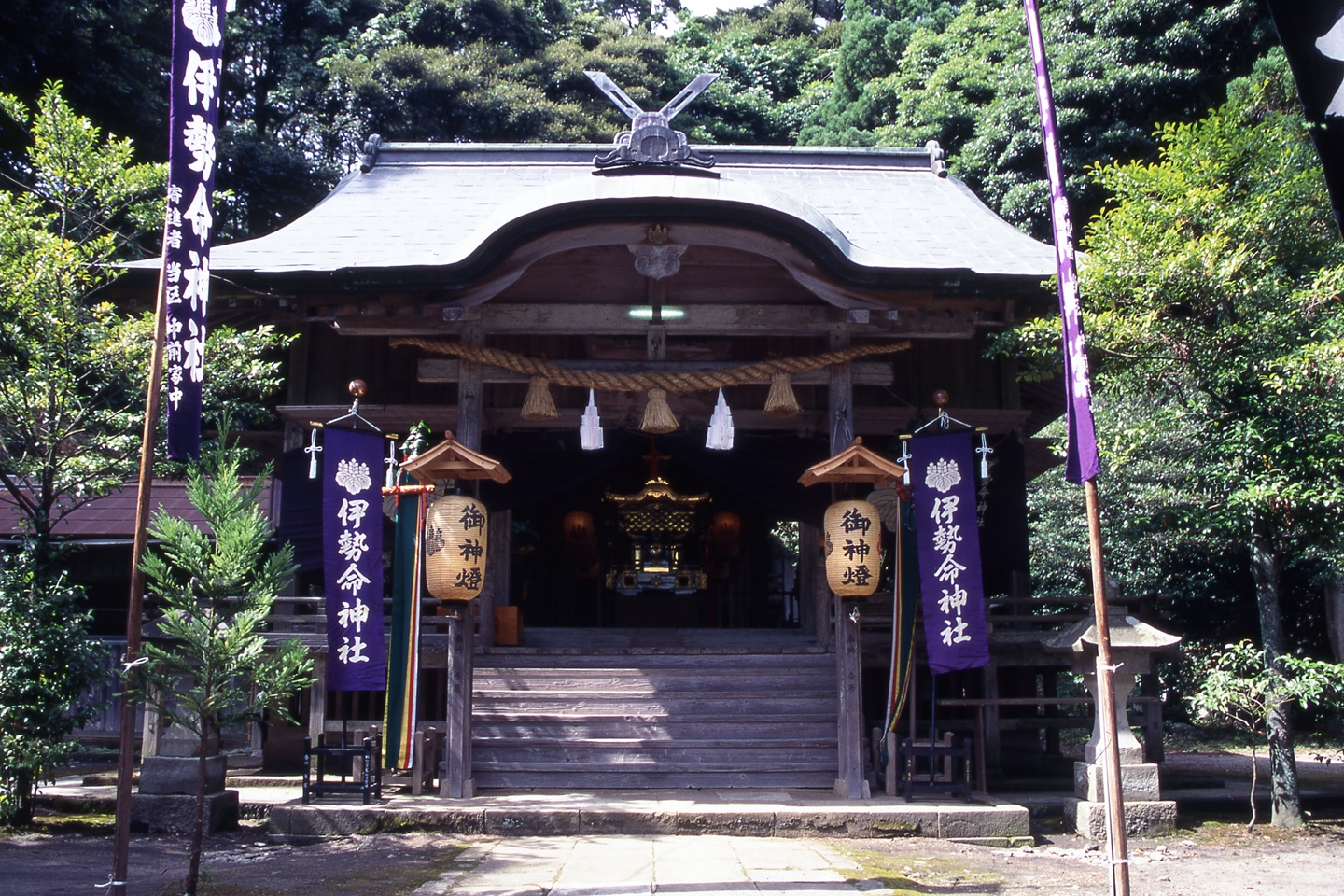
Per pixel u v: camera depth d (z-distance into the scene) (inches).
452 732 308.3
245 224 951.6
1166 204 315.9
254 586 219.9
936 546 304.0
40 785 346.3
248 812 318.7
